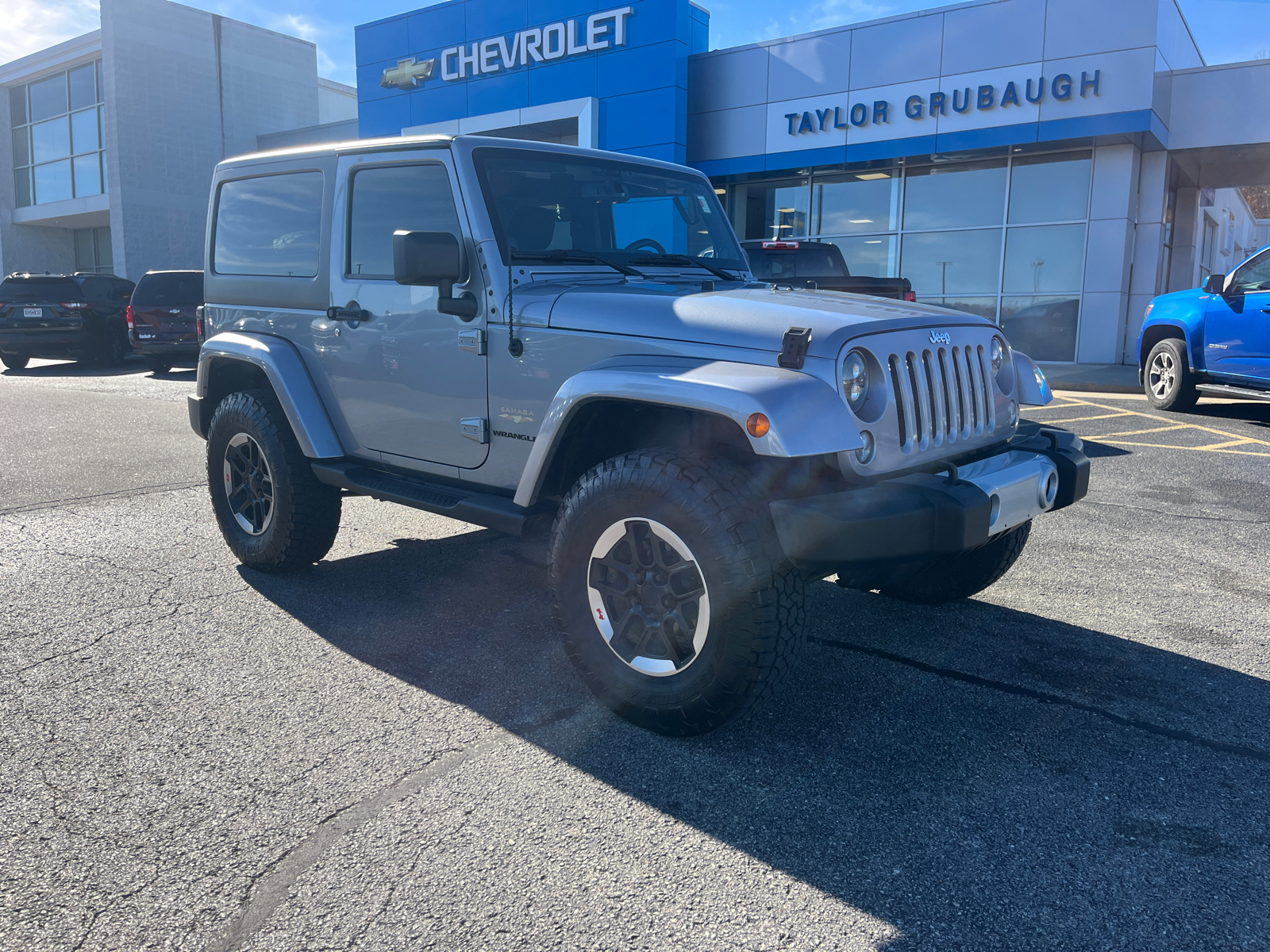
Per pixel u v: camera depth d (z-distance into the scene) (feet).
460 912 6.98
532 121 62.08
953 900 7.17
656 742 9.71
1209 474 23.12
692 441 10.23
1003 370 11.82
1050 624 13.15
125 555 16.38
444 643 12.38
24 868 7.47
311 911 7.00
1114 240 49.14
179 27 92.12
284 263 14.43
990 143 49.16
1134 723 10.16
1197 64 57.36
